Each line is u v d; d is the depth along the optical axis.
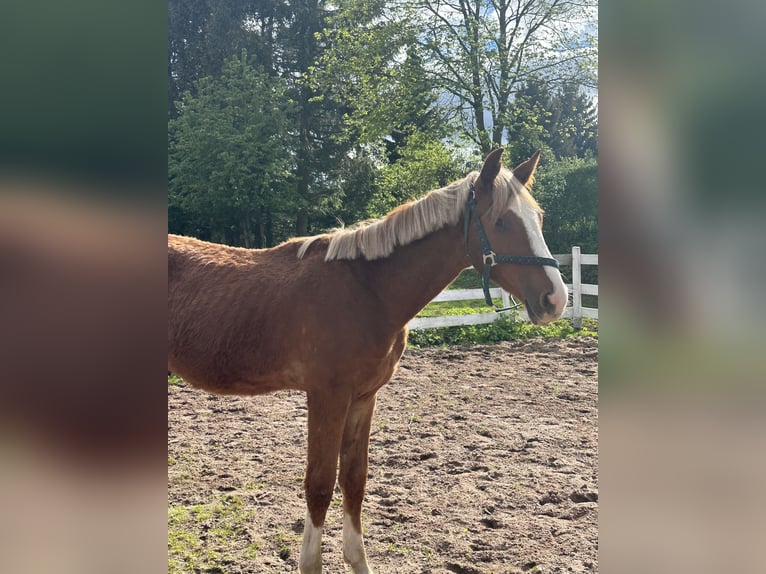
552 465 4.13
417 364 7.33
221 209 19.17
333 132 21.09
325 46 21.31
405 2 14.94
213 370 2.81
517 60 14.48
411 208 2.73
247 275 2.85
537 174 14.93
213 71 21.00
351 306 2.63
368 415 2.80
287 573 2.75
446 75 14.89
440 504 3.49
